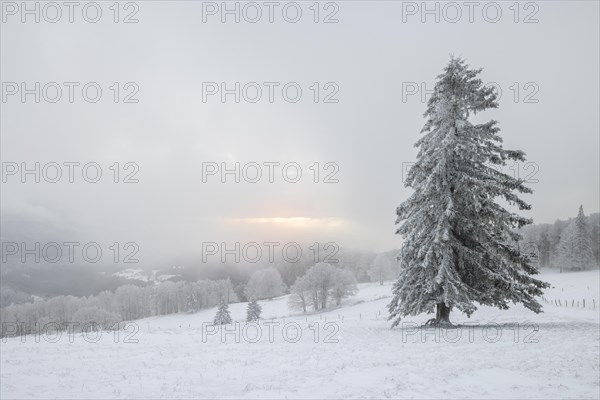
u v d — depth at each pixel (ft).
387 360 43.70
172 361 45.29
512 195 66.64
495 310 102.32
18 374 40.32
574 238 322.14
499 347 49.65
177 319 327.47
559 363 41.34
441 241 66.64
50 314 375.45
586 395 31.86
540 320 82.38
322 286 275.80
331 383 34.83
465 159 68.80
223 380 37.11
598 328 63.57
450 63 69.72
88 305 394.11
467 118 71.41
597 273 287.89
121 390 34.53
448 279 65.51
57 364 44.47
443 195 68.69
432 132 71.31
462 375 36.81
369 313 159.22
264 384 35.24
